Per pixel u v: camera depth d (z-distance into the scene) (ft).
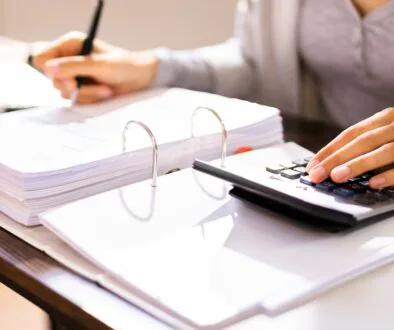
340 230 1.77
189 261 1.58
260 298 1.44
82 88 2.89
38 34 5.57
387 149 1.97
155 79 3.21
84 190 1.97
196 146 2.26
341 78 3.89
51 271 1.62
